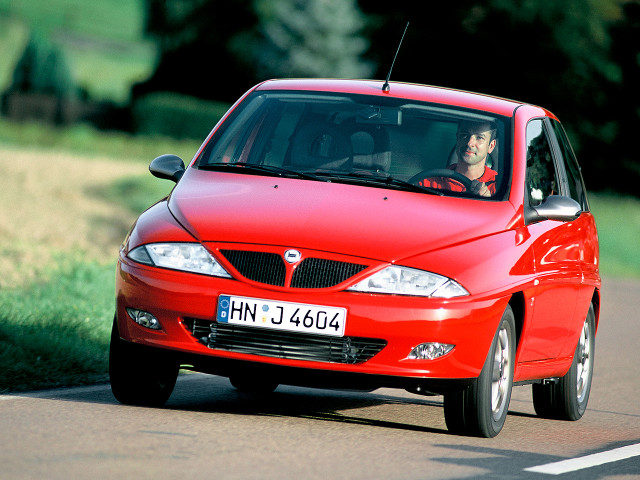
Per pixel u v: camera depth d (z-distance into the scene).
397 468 20.83
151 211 25.84
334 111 28.58
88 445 20.59
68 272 48.62
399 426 26.00
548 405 30.59
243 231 24.05
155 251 24.25
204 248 23.94
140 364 24.78
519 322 25.86
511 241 25.36
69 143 188.25
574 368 30.59
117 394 25.38
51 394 26.55
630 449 26.00
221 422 24.14
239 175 26.86
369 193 25.86
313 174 26.86
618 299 74.88
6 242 61.91
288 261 23.41
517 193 26.72
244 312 23.27
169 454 20.33
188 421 23.88
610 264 117.81
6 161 136.00
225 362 23.58
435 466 21.34
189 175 27.27
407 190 26.27
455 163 27.23
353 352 23.31
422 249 23.89
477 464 21.97
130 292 24.23
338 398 30.62
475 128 27.67
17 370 28.41
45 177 120.75
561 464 22.92
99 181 121.12
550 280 26.73
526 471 21.78
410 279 23.41
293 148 27.91
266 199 25.33
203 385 30.83
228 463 19.97
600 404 34.06
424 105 28.69
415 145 27.59
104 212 94.75
